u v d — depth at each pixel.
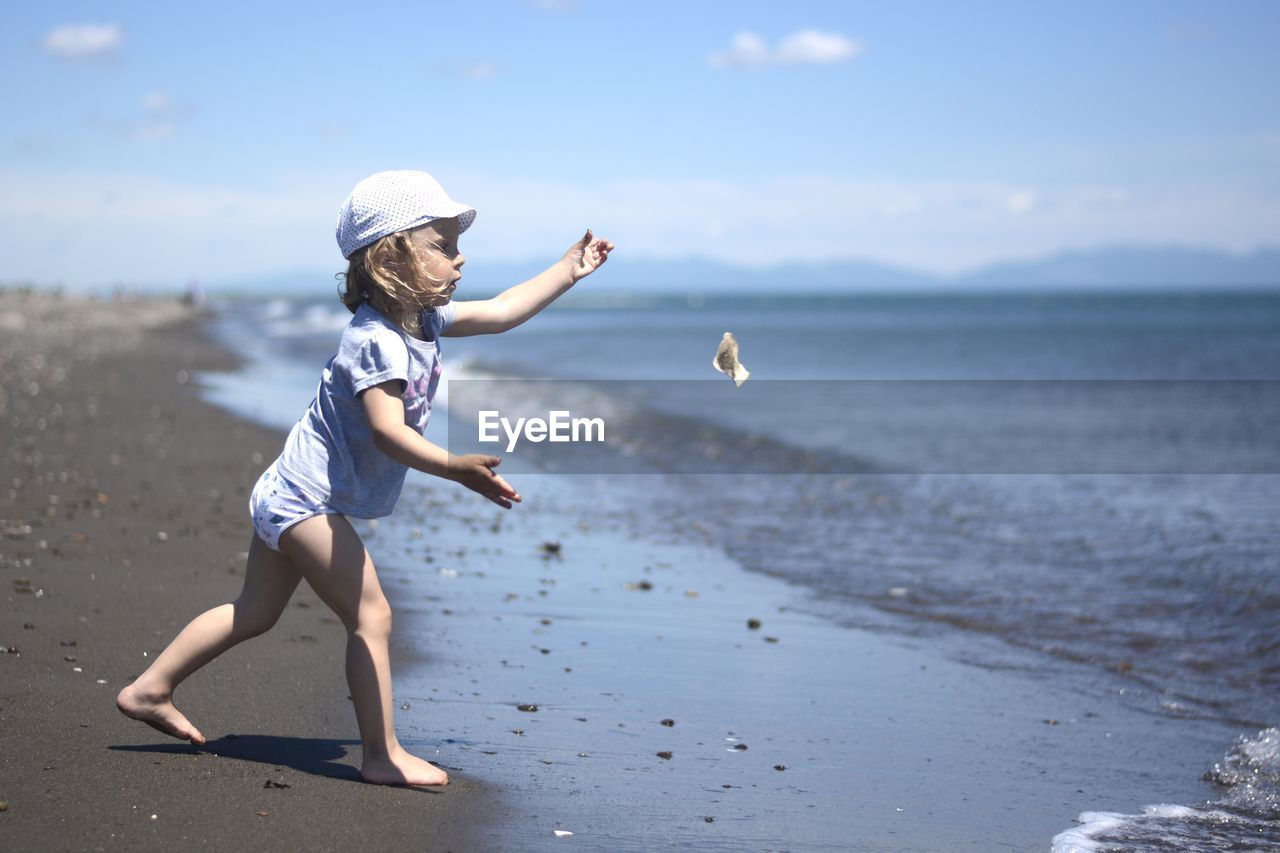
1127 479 10.75
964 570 6.81
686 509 9.18
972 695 4.42
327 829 2.69
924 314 108.62
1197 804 3.29
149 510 7.53
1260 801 3.32
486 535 7.84
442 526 8.15
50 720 3.37
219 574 5.67
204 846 2.53
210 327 51.03
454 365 27.03
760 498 9.73
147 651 4.20
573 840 2.76
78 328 41.31
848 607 5.89
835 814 3.09
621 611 5.66
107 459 9.99
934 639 5.29
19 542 6.15
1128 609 5.84
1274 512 8.75
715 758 3.54
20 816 2.62
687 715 4.00
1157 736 3.96
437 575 6.34
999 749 3.78
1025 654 5.04
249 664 4.17
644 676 4.49
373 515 3.11
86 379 19.39
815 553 7.36
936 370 29.80
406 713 3.81
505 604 5.68
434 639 4.89
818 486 10.41
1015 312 114.44
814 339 49.88
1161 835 3.02
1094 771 3.58
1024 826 3.07
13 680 3.73
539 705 4.01
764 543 7.70
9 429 11.78
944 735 3.91
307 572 3.03
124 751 3.14
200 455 10.68
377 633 3.07
